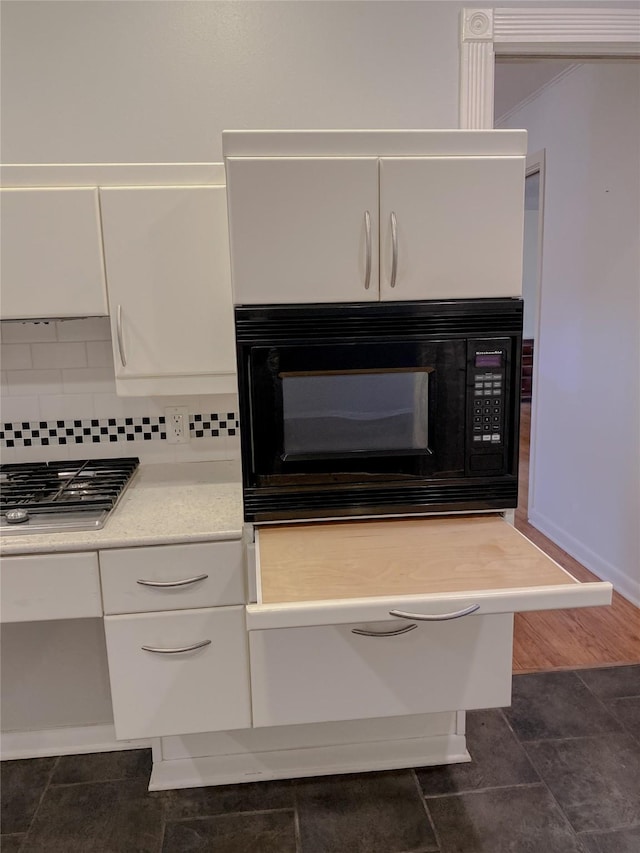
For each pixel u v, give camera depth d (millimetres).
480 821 1678
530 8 1936
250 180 1452
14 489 1805
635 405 2781
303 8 1892
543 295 3531
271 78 1913
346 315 1503
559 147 3289
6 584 1535
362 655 1611
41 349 2014
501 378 1562
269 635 1595
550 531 3555
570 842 1606
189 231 1693
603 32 1950
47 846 1619
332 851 1596
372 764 1867
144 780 1847
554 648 2498
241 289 1488
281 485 1556
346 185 1472
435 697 1646
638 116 2652
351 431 1554
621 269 2828
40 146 1890
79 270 1690
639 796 1750
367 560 1377
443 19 1926
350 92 1935
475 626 1609
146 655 1604
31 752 1942
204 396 2105
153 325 1738
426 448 1576
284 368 1507
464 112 1956
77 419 2070
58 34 1846
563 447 3391
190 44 1881
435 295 1534
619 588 2938
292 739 1839
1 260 1664
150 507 1739
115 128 1899
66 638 1884
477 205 1510
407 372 1539
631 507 2836
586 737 1990
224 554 1574
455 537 1506
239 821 1693
